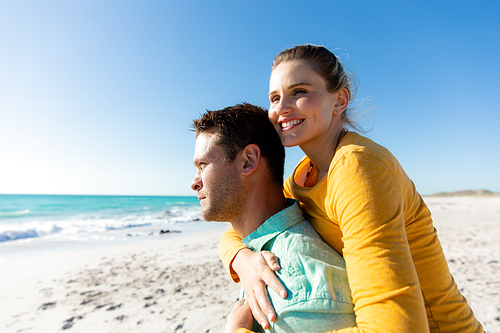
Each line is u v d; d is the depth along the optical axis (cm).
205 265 623
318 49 126
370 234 90
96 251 808
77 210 3028
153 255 737
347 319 92
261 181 127
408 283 85
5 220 2000
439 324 124
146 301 422
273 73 128
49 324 356
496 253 643
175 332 330
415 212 121
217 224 1692
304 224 121
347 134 120
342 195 100
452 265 550
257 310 103
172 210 3066
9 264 663
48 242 1018
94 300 432
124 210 3030
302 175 150
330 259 108
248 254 121
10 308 405
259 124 130
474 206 2747
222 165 123
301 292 96
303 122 119
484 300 389
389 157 104
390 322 79
